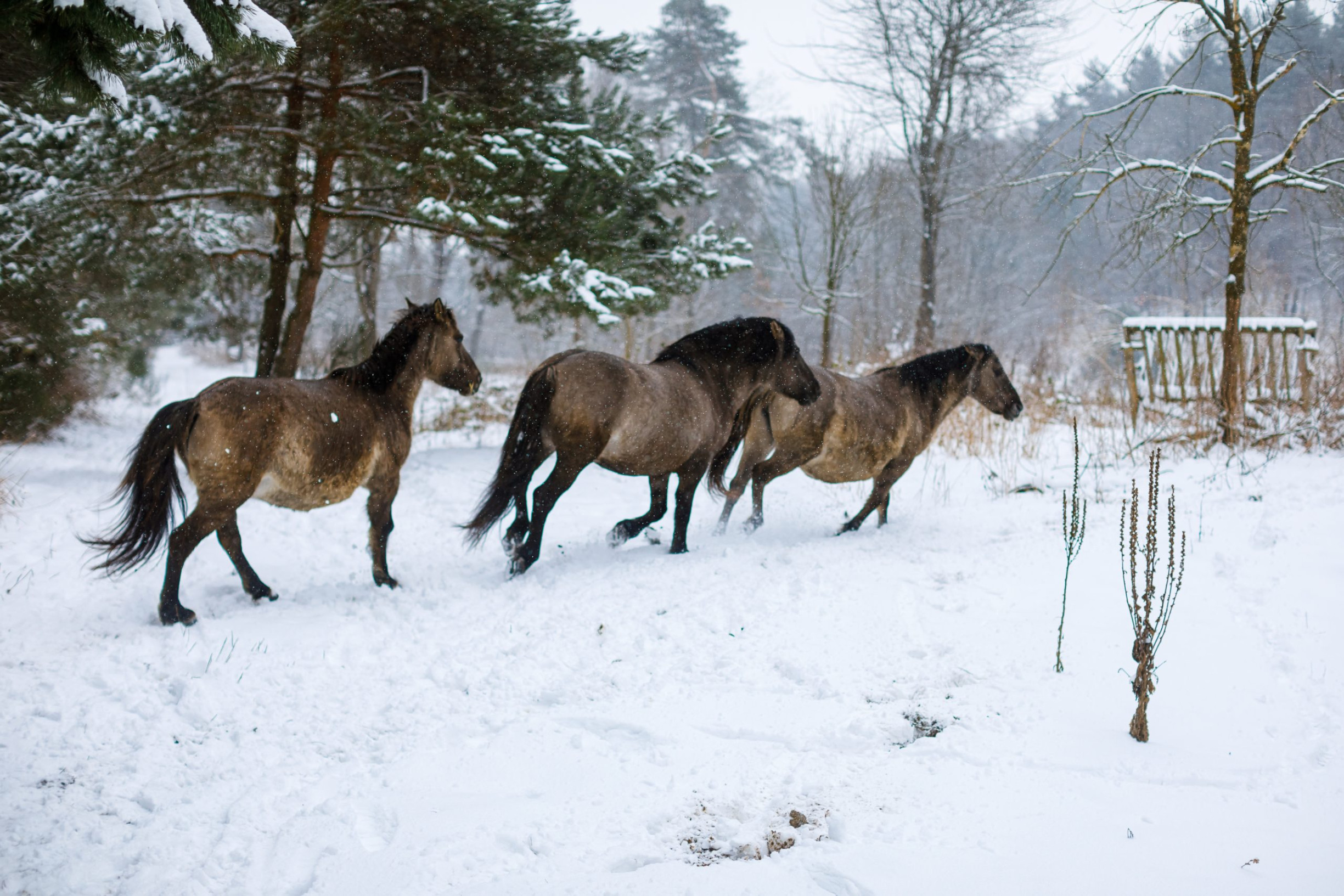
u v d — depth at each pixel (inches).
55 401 470.9
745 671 183.8
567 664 190.2
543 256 455.5
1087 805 130.2
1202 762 143.0
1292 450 357.7
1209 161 706.8
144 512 205.3
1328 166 363.6
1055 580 233.9
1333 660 174.6
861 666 185.8
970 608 219.0
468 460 470.6
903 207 997.8
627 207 508.7
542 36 448.1
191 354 1425.9
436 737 156.7
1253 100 373.1
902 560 262.4
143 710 163.9
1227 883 110.2
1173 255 447.8
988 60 861.2
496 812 129.6
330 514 358.6
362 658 194.7
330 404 229.3
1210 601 209.3
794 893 110.0
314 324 1120.2
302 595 242.1
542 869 115.3
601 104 498.0
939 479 389.1
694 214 1206.3
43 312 409.1
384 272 1203.2
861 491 375.9
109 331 542.0
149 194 426.9
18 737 150.2
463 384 273.4
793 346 277.6
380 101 460.1
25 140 370.9
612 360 256.2
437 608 232.5
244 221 583.8
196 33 139.5
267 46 155.5
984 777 139.2
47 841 121.8
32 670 178.9
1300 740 148.9
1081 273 1143.0
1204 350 533.6
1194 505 291.0
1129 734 152.7
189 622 211.0
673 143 1285.7
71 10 135.3
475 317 1589.6
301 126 446.6
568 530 325.4
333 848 121.0
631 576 251.6
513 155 421.4
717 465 298.7
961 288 1309.1
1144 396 501.7
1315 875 111.7
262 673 183.6
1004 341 1159.6
